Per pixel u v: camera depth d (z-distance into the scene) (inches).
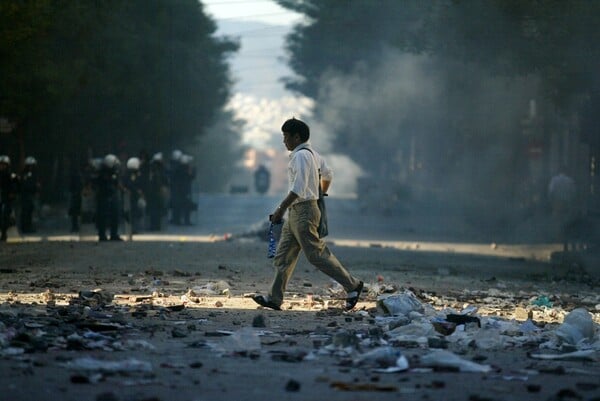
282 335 1296.8
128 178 4810.5
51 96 5846.5
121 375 973.2
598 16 3501.5
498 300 1939.0
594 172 4805.6
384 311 1544.0
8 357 1063.0
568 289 2359.7
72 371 983.6
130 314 1513.3
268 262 2765.7
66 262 2669.8
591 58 3649.1
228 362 1070.4
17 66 5137.8
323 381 957.2
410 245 4338.1
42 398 844.6
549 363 1135.0
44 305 1601.9
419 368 1042.7
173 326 1379.2
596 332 1359.5
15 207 3993.6
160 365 1037.2
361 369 1034.1
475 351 1215.6
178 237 4382.4
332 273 1626.5
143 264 2630.4
